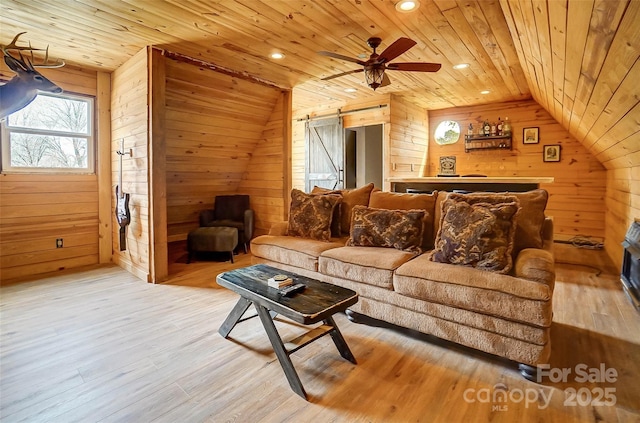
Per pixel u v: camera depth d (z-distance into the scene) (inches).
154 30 120.1
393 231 108.9
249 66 159.0
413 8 104.7
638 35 53.1
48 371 76.5
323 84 189.3
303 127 259.4
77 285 136.6
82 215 165.8
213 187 205.6
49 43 131.7
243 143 199.3
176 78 149.2
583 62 80.1
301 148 262.2
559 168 215.5
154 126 136.3
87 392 69.3
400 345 88.6
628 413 63.0
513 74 168.4
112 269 160.2
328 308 70.3
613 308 110.7
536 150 222.4
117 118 161.9
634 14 48.6
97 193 169.8
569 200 212.8
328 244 117.7
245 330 97.6
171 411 63.9
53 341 90.3
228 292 129.6
